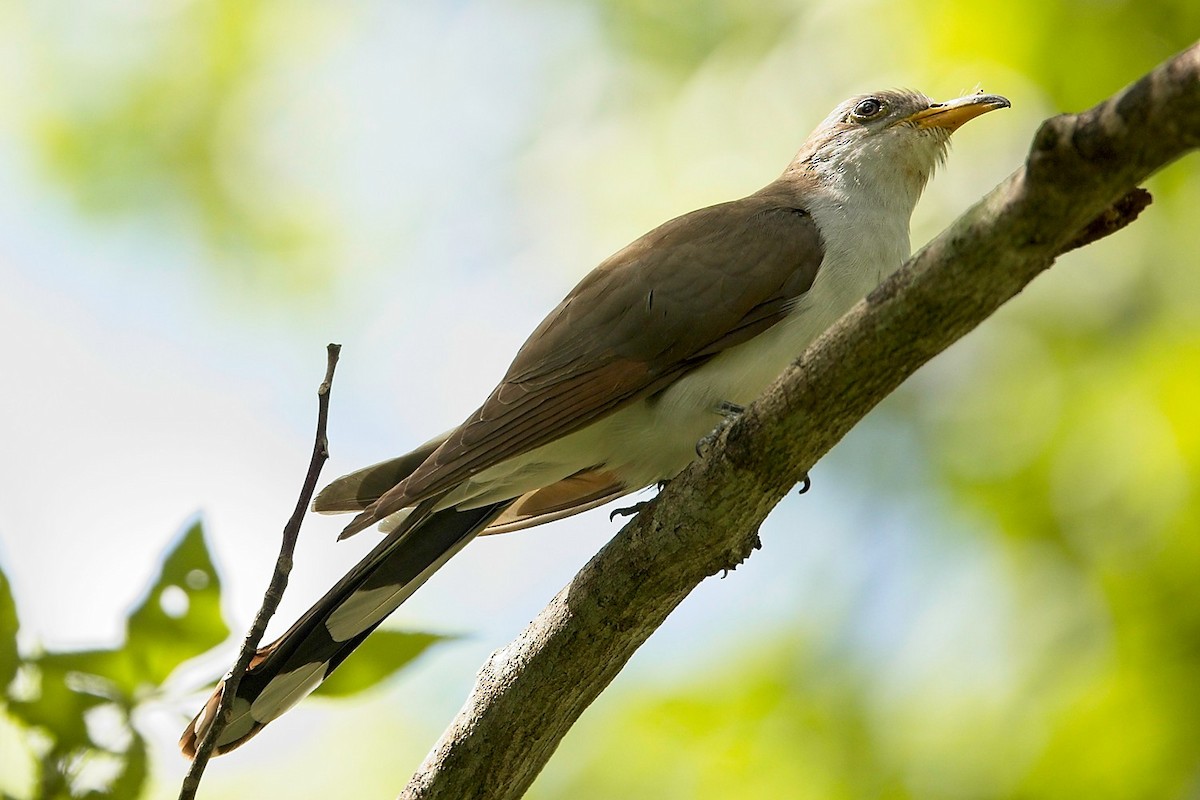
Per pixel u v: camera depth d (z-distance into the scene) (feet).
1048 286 38.45
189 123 44.65
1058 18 37.99
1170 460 35.58
